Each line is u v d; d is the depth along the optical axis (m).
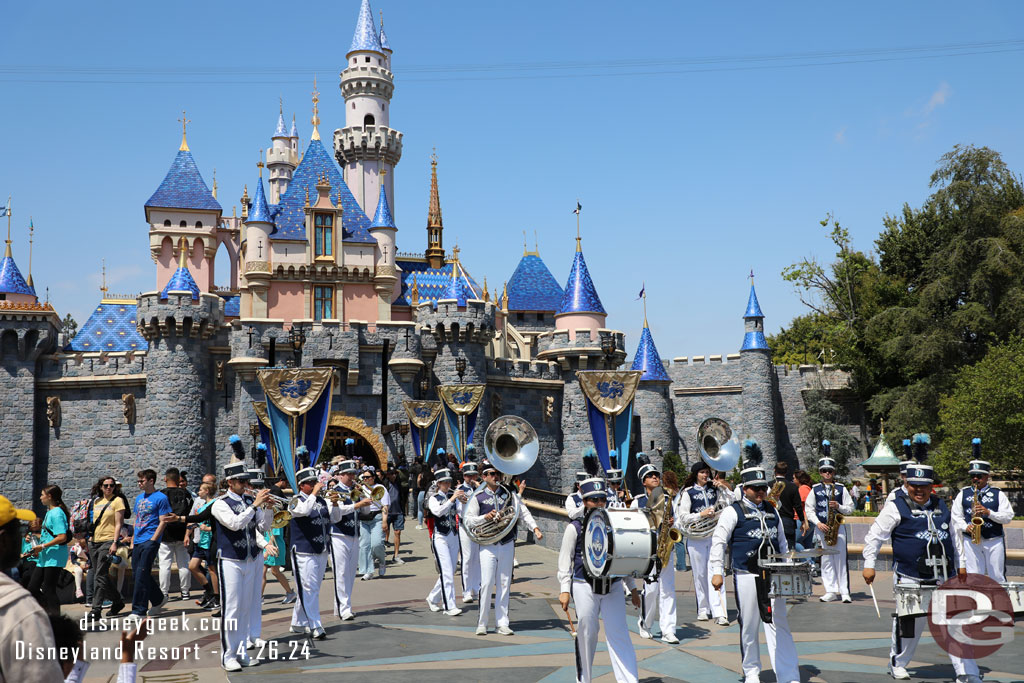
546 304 91.94
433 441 44.03
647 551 9.62
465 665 11.91
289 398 30.41
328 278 62.84
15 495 51.16
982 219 60.53
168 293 50.22
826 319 92.75
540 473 56.91
